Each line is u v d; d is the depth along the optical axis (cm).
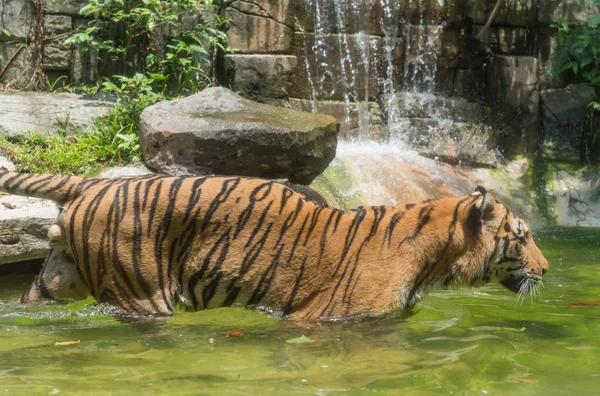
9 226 696
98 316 558
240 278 560
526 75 1392
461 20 1381
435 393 412
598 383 433
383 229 579
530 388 423
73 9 1139
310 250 564
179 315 575
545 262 627
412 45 1353
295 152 838
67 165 902
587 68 1425
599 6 1363
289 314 567
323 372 450
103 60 1153
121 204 549
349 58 1297
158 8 1115
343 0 1288
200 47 1111
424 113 1305
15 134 948
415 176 1162
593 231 1103
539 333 558
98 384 424
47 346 505
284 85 1235
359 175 1115
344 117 1280
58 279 570
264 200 565
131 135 948
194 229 554
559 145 1377
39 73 1124
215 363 468
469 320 597
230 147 817
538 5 1428
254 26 1227
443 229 584
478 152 1287
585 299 680
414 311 616
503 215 609
